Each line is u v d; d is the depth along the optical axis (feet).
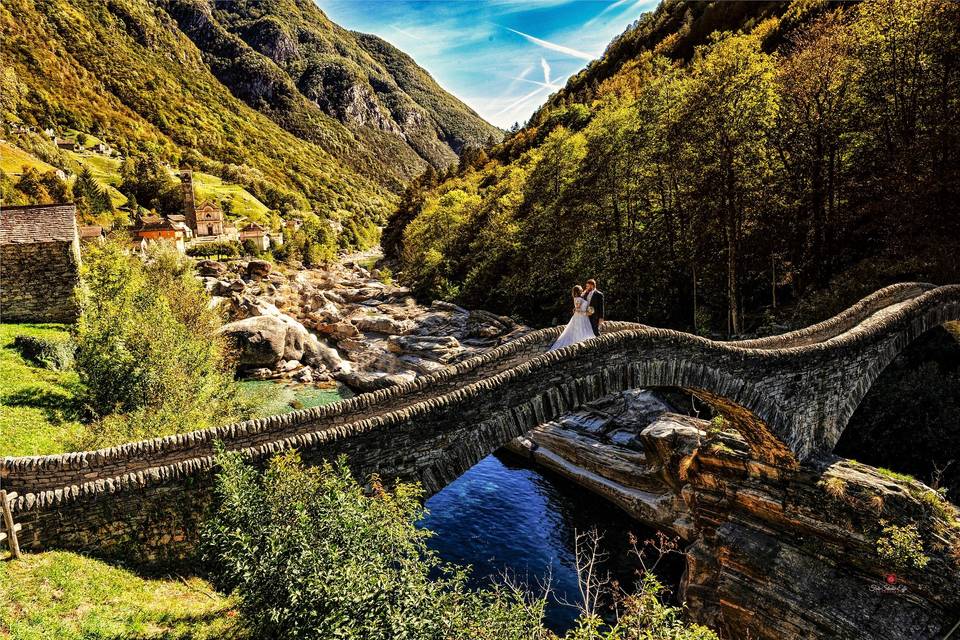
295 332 172.45
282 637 27.91
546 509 93.50
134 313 79.97
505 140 561.43
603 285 164.25
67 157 507.30
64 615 29.68
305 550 28.78
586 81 503.61
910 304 76.43
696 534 76.69
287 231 582.76
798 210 122.52
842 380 68.13
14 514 34.12
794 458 62.49
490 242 252.83
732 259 117.08
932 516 53.21
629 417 104.83
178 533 37.14
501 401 44.50
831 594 55.72
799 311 108.88
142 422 62.59
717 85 110.83
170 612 32.73
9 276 103.40
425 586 29.40
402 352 182.80
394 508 33.45
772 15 287.48
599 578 74.84
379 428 39.86
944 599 49.60
